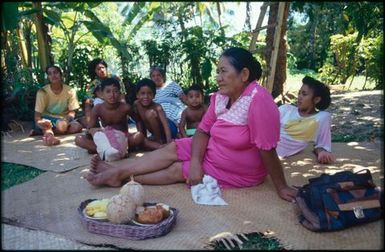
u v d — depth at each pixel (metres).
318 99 3.81
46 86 5.39
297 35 11.89
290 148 3.90
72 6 6.24
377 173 3.36
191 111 4.70
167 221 2.41
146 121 4.46
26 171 3.74
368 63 8.48
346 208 2.39
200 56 7.41
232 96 3.05
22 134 5.33
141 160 3.24
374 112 5.88
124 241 2.34
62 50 7.82
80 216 2.53
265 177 3.25
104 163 3.32
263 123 2.84
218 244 2.33
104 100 4.54
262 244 2.33
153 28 8.20
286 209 2.73
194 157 3.13
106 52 8.15
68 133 5.33
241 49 3.00
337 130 5.05
